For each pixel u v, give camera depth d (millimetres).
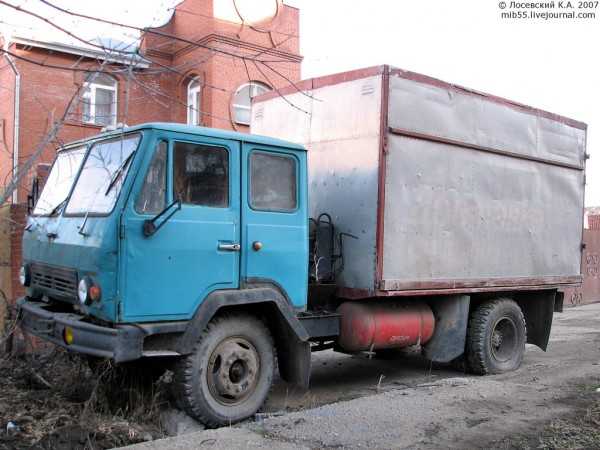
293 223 6105
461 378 7230
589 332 12367
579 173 9711
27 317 5910
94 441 4711
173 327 5156
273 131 8000
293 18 16812
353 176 6891
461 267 7648
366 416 5395
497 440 4848
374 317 6969
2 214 8227
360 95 6867
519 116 8508
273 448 4539
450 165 7484
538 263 8883
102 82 14289
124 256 4934
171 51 16281
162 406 5699
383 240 6648
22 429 4840
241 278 5664
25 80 13750
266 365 5855
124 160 5277
